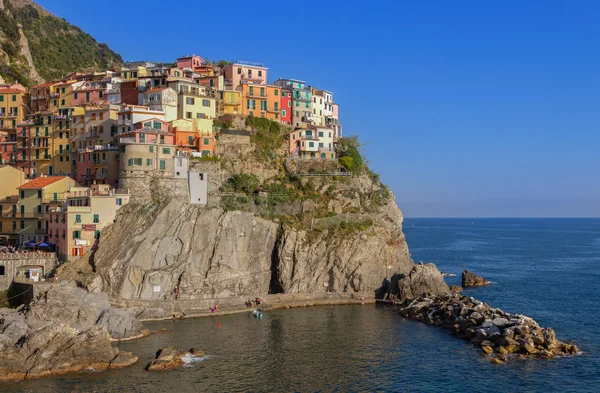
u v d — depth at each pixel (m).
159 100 139.12
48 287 100.44
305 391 75.12
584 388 76.38
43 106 158.62
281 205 138.38
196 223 121.12
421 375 80.94
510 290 149.75
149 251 115.00
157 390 74.00
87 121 139.88
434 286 128.38
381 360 87.00
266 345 93.62
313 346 93.50
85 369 80.38
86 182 135.62
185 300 114.31
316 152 158.62
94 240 117.12
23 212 125.94
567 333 102.94
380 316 114.94
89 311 93.31
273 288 129.00
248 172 141.50
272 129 153.75
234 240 124.12
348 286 130.50
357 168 159.00
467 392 75.31
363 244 132.75
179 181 127.62
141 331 98.19
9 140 154.00
